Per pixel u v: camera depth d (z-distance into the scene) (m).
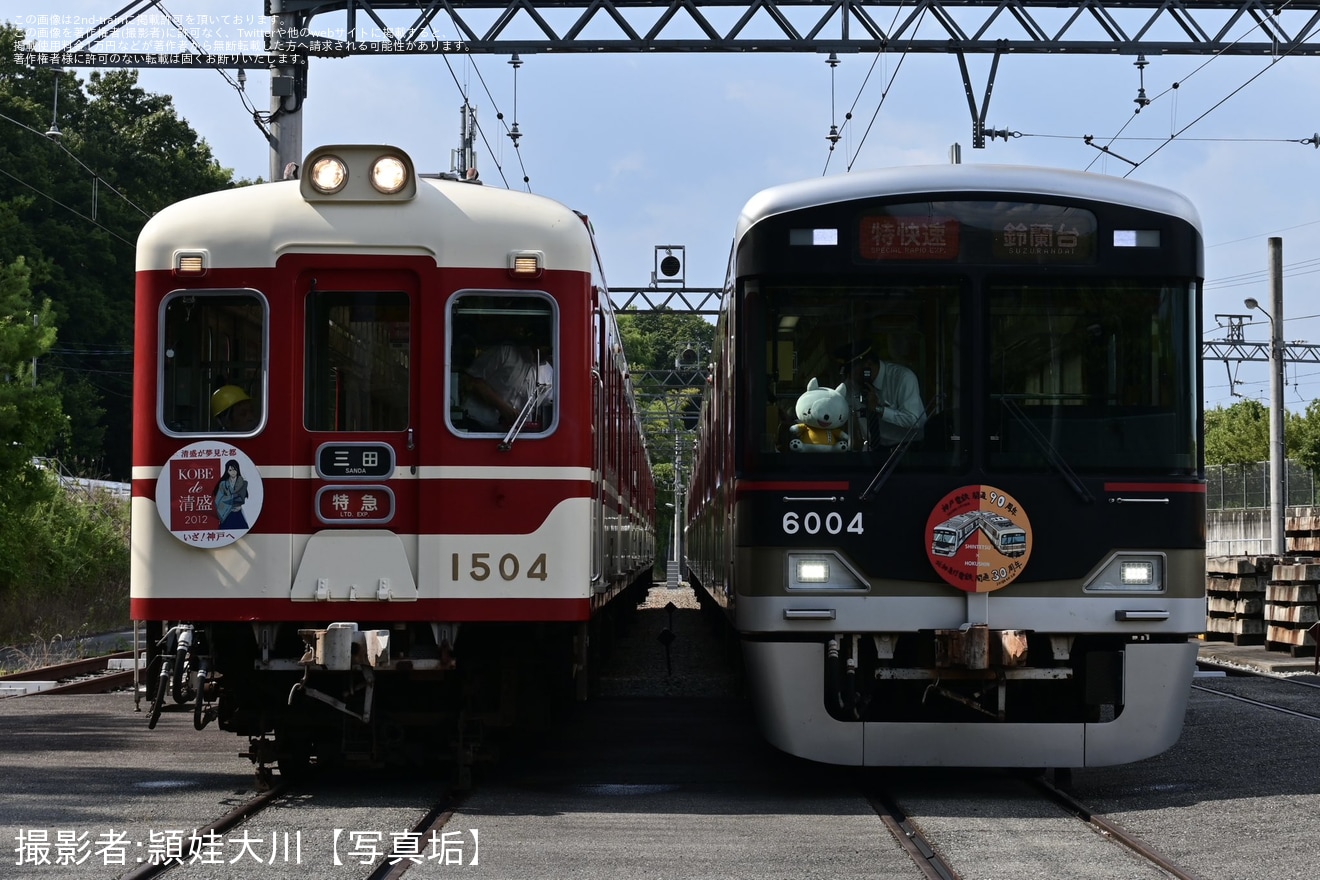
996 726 9.15
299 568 9.05
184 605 9.04
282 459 9.08
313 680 9.48
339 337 9.24
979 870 7.11
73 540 27.61
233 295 9.21
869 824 8.41
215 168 63.03
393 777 10.07
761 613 9.20
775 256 9.37
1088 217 9.38
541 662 9.88
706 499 20.28
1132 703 9.19
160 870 7.00
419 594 9.04
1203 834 8.04
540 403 9.21
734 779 10.22
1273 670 18.86
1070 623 9.11
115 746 11.61
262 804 8.84
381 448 9.14
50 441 21.08
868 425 9.31
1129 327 9.37
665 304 34.62
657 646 23.36
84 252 52.59
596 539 10.35
